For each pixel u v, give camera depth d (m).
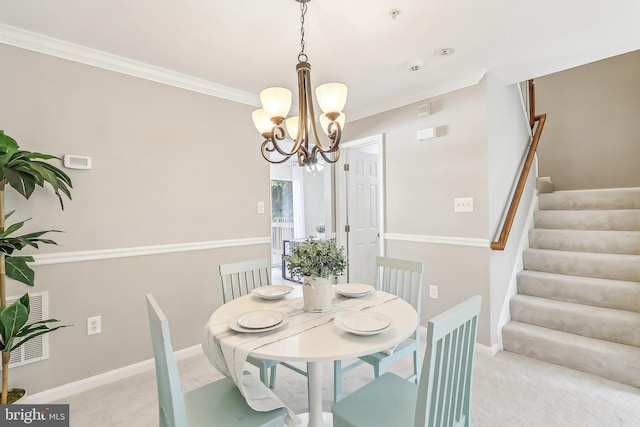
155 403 2.09
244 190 3.13
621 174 3.82
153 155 2.57
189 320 2.77
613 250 2.91
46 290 2.11
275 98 1.63
